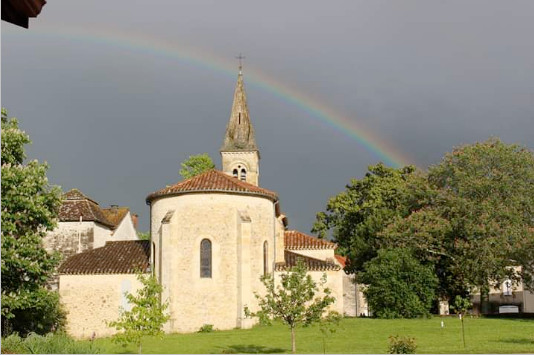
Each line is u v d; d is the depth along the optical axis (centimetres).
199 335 3566
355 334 3397
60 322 4009
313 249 4975
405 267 4406
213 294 3888
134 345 3112
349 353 2594
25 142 3166
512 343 2803
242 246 3934
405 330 3525
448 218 4684
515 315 4516
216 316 3866
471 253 4322
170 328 3800
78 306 4091
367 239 5550
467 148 4819
